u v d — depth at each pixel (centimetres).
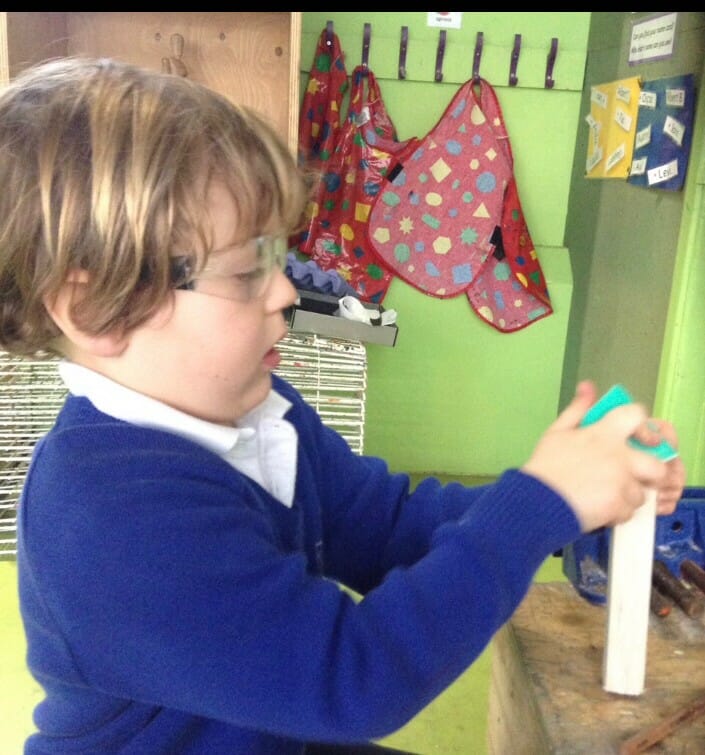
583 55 208
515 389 229
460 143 210
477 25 208
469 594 50
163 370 54
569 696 65
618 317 178
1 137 52
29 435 163
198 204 50
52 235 50
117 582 48
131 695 52
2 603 166
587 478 53
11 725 135
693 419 145
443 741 135
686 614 76
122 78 54
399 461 236
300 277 170
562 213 224
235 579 49
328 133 206
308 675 48
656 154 156
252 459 63
